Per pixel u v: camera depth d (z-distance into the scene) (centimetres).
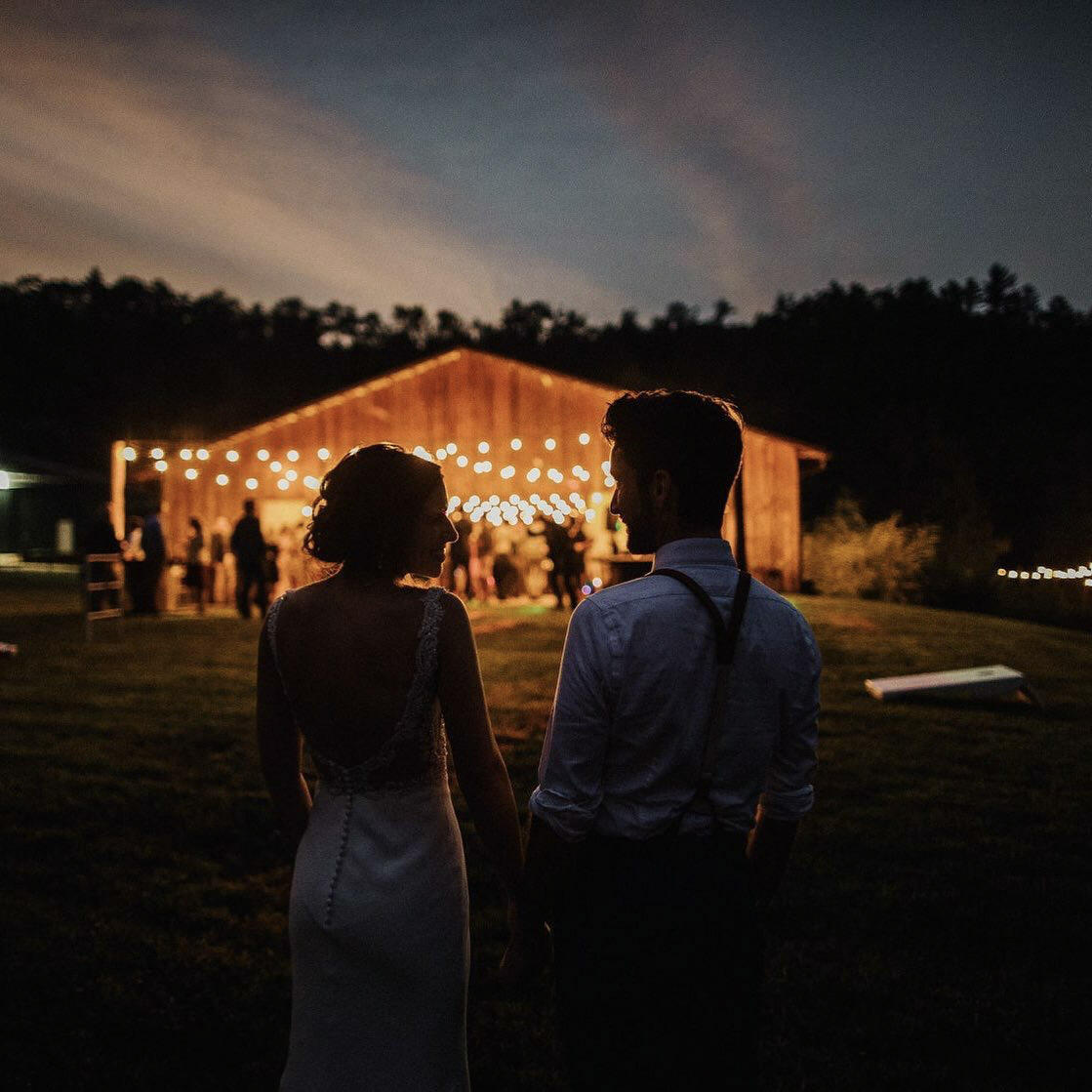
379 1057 189
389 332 8850
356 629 190
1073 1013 329
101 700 848
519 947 193
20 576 2981
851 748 688
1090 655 1198
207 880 451
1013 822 534
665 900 162
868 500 2692
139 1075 297
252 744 695
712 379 6041
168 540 2059
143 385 7119
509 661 1067
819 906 418
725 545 179
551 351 7656
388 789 193
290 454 2095
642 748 166
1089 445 3042
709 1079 162
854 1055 308
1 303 7338
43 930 391
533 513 2058
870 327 5938
